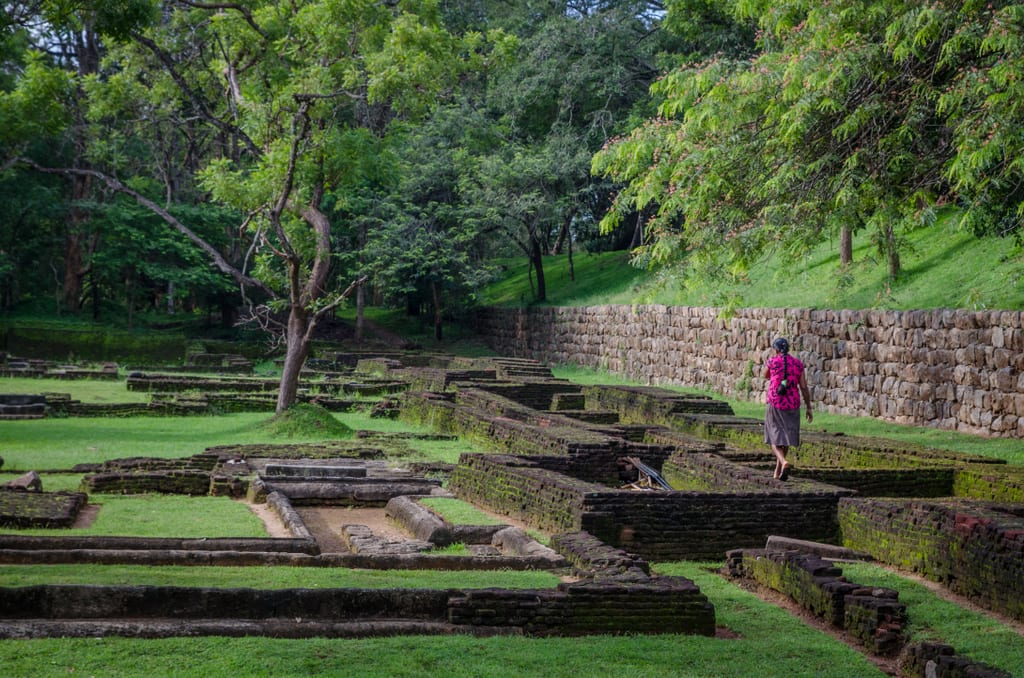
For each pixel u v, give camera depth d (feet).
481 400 68.54
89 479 39.58
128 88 77.25
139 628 19.07
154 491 40.14
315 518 36.76
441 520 32.71
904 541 30.76
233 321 150.92
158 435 60.90
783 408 38.45
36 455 49.88
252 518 33.91
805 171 46.83
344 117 95.76
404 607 21.63
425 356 115.44
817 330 75.92
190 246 133.39
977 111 39.73
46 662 16.96
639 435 54.54
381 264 135.64
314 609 21.08
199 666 17.31
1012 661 22.17
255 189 66.69
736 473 39.27
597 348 116.26
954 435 59.31
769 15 47.62
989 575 26.81
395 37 66.90
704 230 49.29
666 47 134.00
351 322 158.30
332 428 63.16
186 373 107.86
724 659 20.93
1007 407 57.93
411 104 70.03
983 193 42.04
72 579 21.59
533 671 18.71
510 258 188.44
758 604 26.73
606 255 155.43
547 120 148.56
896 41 42.60
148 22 55.06
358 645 19.29
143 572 23.24
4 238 135.33
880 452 46.78
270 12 71.82
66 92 71.97
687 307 95.76
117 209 127.95
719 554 33.22
